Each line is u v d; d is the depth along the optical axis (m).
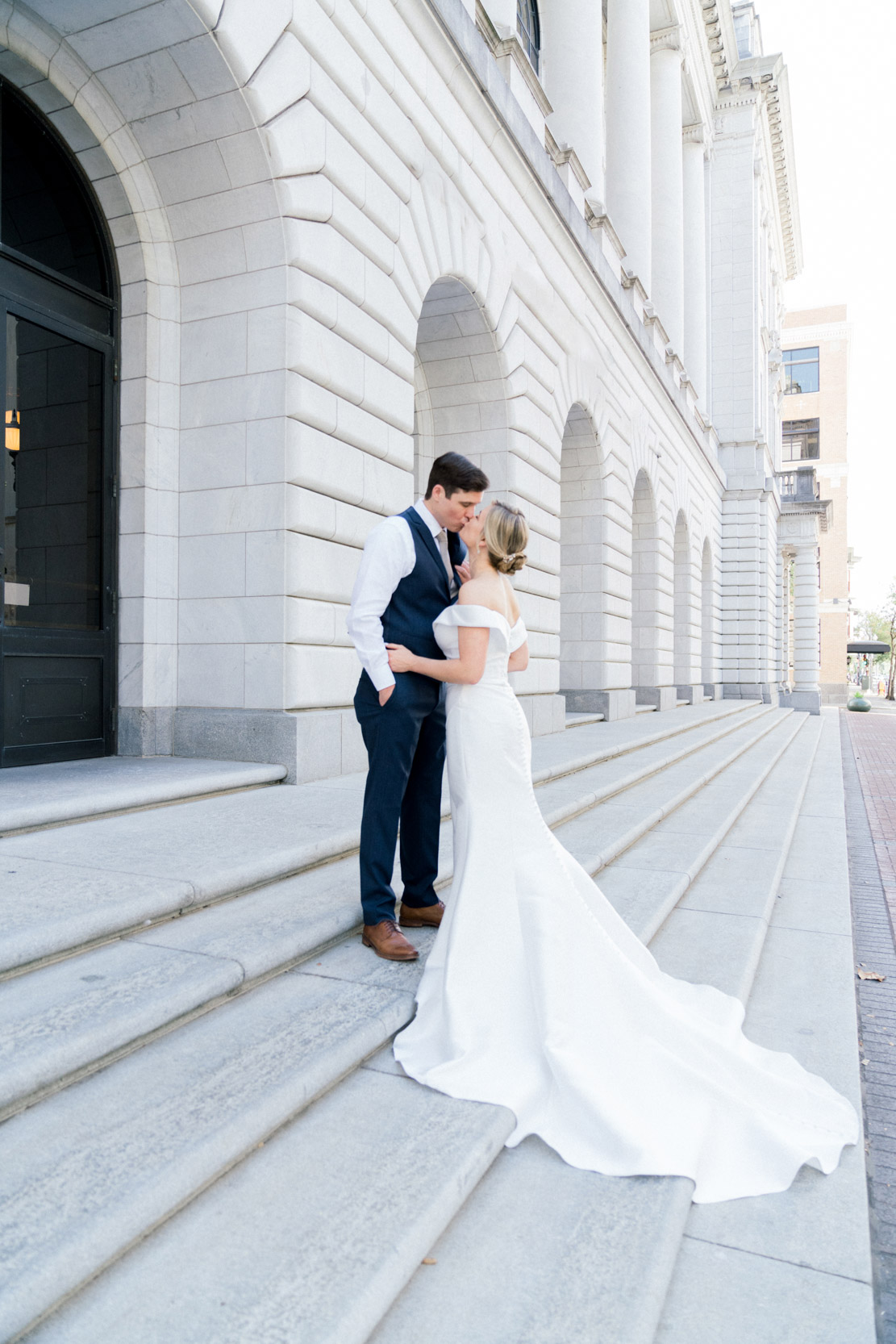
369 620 2.95
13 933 2.50
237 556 5.76
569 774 7.52
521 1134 2.28
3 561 5.07
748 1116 2.44
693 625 22.17
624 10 16.52
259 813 4.44
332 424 5.96
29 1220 1.57
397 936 3.06
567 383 11.27
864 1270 1.97
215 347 5.81
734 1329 1.77
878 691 89.19
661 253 20.27
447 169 7.60
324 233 5.81
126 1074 2.14
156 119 5.41
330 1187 1.88
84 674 5.64
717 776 9.28
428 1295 1.71
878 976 4.38
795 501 35.38
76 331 5.54
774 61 26.83
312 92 5.64
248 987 2.72
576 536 13.48
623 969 2.59
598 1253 1.85
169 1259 1.63
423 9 6.83
